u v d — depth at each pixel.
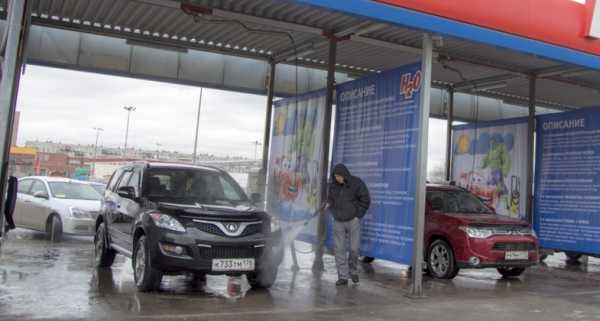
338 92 11.26
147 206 7.83
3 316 5.99
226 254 7.39
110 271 9.16
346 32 10.84
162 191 8.30
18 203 14.01
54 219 12.72
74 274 8.76
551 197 13.90
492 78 14.48
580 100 17.06
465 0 8.21
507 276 10.86
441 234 10.04
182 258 7.16
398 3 7.68
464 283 9.73
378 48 12.18
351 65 14.02
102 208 9.72
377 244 9.56
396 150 9.42
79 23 11.63
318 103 11.45
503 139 15.07
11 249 11.34
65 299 6.94
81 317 6.05
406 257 8.87
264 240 7.68
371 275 10.20
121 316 6.16
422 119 8.39
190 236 7.22
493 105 18.22
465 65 13.09
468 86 15.62
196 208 7.59
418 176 8.34
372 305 7.44
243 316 6.44
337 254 8.92
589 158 13.11
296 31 11.18
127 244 8.21
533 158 13.83
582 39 9.38
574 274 11.73
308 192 11.34
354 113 10.71
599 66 9.59
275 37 11.88
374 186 9.88
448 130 16.41
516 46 8.71
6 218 6.17
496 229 9.76
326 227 10.67
